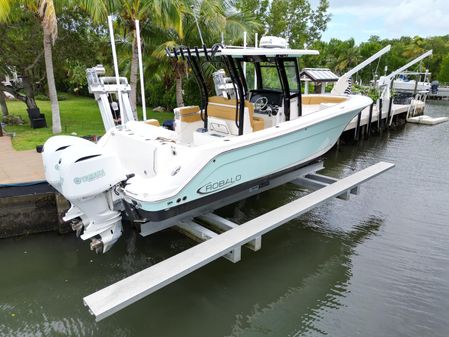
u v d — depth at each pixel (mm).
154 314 3705
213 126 4715
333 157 10180
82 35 12469
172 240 5012
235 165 4129
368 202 6574
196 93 13422
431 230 5520
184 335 3457
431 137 13023
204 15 9602
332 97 6348
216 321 3637
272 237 5215
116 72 5363
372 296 3988
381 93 14625
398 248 4984
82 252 4750
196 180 3785
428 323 3566
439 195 6984
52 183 3676
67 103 18312
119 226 3812
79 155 3342
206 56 4168
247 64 4820
